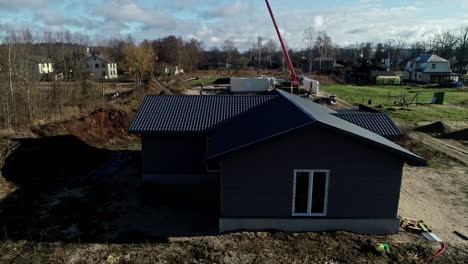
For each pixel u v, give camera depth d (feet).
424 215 38.40
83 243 31.32
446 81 212.84
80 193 42.86
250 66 362.74
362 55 422.41
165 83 161.79
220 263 28.12
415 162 32.04
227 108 50.55
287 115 38.47
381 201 33.63
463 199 42.96
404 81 233.35
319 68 279.69
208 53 450.71
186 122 46.26
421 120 95.81
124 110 81.97
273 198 33.40
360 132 35.35
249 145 31.55
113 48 340.59
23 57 79.20
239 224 33.86
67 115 71.10
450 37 324.39
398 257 29.14
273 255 29.32
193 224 35.58
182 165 46.91
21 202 39.34
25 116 66.80
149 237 32.71
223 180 32.94
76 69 112.57
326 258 28.91
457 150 66.54
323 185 34.63
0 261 28.12
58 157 52.65
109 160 57.16
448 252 30.53
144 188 45.50
